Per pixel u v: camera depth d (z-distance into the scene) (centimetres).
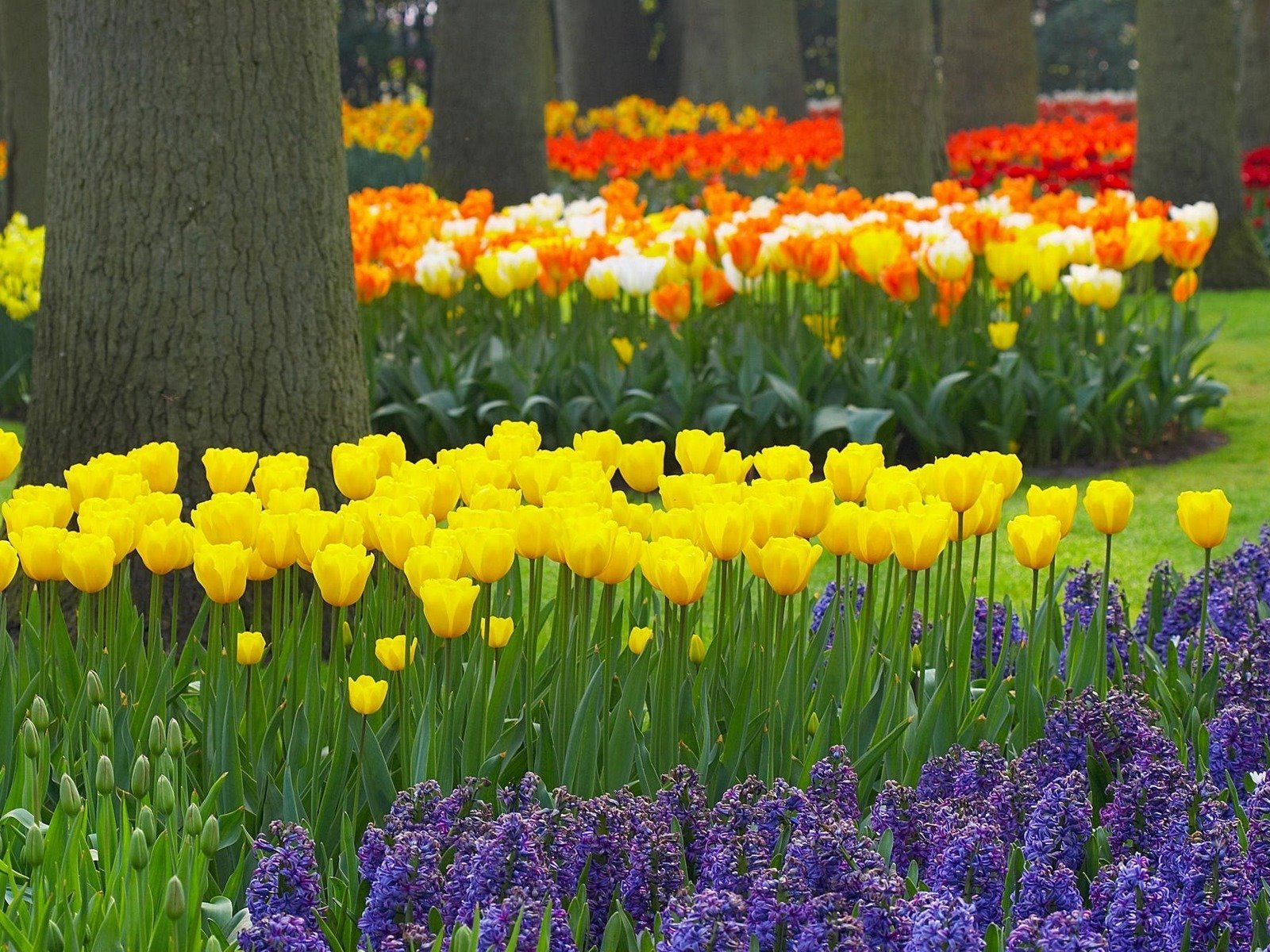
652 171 1803
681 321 888
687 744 360
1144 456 952
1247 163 1914
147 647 404
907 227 944
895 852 310
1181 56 1606
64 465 572
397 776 355
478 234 1034
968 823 293
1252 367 1212
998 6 2294
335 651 362
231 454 396
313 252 576
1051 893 273
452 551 322
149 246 554
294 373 572
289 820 324
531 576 360
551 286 909
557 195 1139
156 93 547
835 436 920
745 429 908
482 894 265
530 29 1597
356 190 2084
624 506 380
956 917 241
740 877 272
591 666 383
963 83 2330
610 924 269
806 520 367
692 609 399
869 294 966
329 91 581
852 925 246
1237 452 960
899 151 1488
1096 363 958
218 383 561
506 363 919
